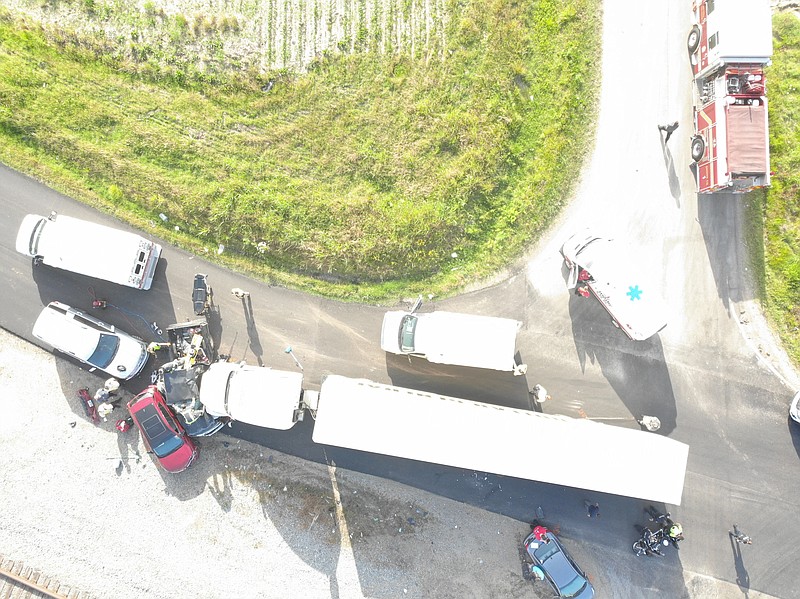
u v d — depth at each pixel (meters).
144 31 17.45
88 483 17.03
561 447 14.59
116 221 17.25
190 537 17.02
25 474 17.00
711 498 16.83
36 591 16.84
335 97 17.23
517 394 16.95
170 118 17.27
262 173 17.14
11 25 17.44
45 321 16.16
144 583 16.88
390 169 17.02
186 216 17.08
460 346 15.20
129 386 17.22
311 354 17.16
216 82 17.31
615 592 16.86
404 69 17.14
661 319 15.25
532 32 17.12
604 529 16.94
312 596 16.86
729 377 16.92
